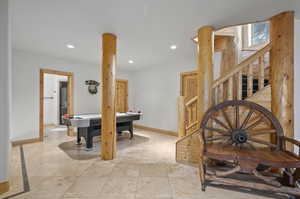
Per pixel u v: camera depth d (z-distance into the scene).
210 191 1.82
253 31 3.88
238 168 1.72
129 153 3.12
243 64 2.23
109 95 2.72
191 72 4.28
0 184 1.72
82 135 3.64
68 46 3.38
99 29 2.56
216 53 3.74
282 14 2.01
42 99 4.07
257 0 1.77
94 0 1.80
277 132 1.96
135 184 1.96
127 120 4.15
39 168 2.39
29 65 3.86
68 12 2.06
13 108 3.63
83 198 1.67
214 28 2.49
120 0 1.80
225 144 2.18
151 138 4.43
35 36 2.85
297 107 2.35
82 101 4.87
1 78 1.71
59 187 1.87
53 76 6.94
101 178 2.10
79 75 4.80
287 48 1.98
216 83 2.32
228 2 1.82
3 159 1.74
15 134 3.66
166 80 5.01
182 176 2.17
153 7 1.94
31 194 1.73
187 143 2.65
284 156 1.72
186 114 2.94
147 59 4.51
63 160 2.72
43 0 1.80
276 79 2.05
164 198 1.69
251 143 2.18
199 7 1.93
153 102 5.47
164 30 2.58
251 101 2.20
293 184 1.72
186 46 3.39
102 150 2.77
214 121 2.35
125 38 2.93
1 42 1.71
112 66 2.73
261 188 1.68
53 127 6.30
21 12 2.05
